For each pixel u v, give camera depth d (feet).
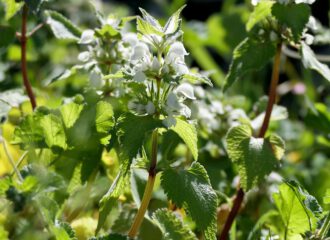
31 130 2.72
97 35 2.87
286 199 2.76
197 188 2.54
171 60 2.51
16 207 2.37
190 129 2.55
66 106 2.78
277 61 2.91
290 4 2.80
